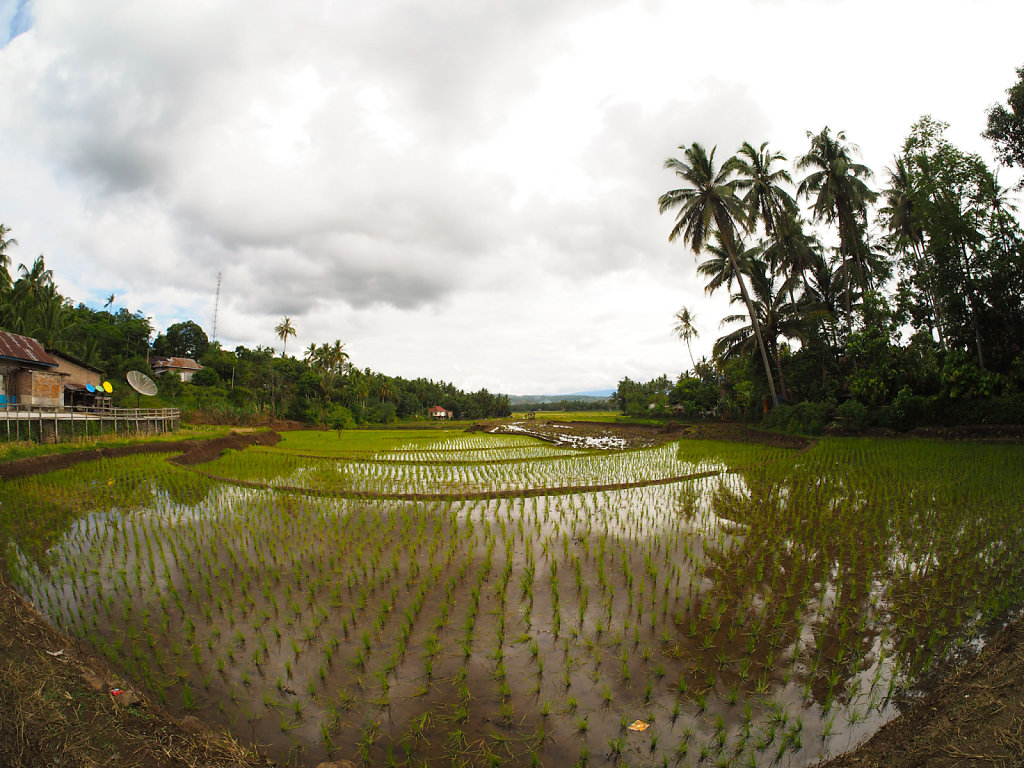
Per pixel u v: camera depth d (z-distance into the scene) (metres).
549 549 10.32
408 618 7.24
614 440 37.91
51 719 4.57
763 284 32.94
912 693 5.48
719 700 5.51
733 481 17.02
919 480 14.54
